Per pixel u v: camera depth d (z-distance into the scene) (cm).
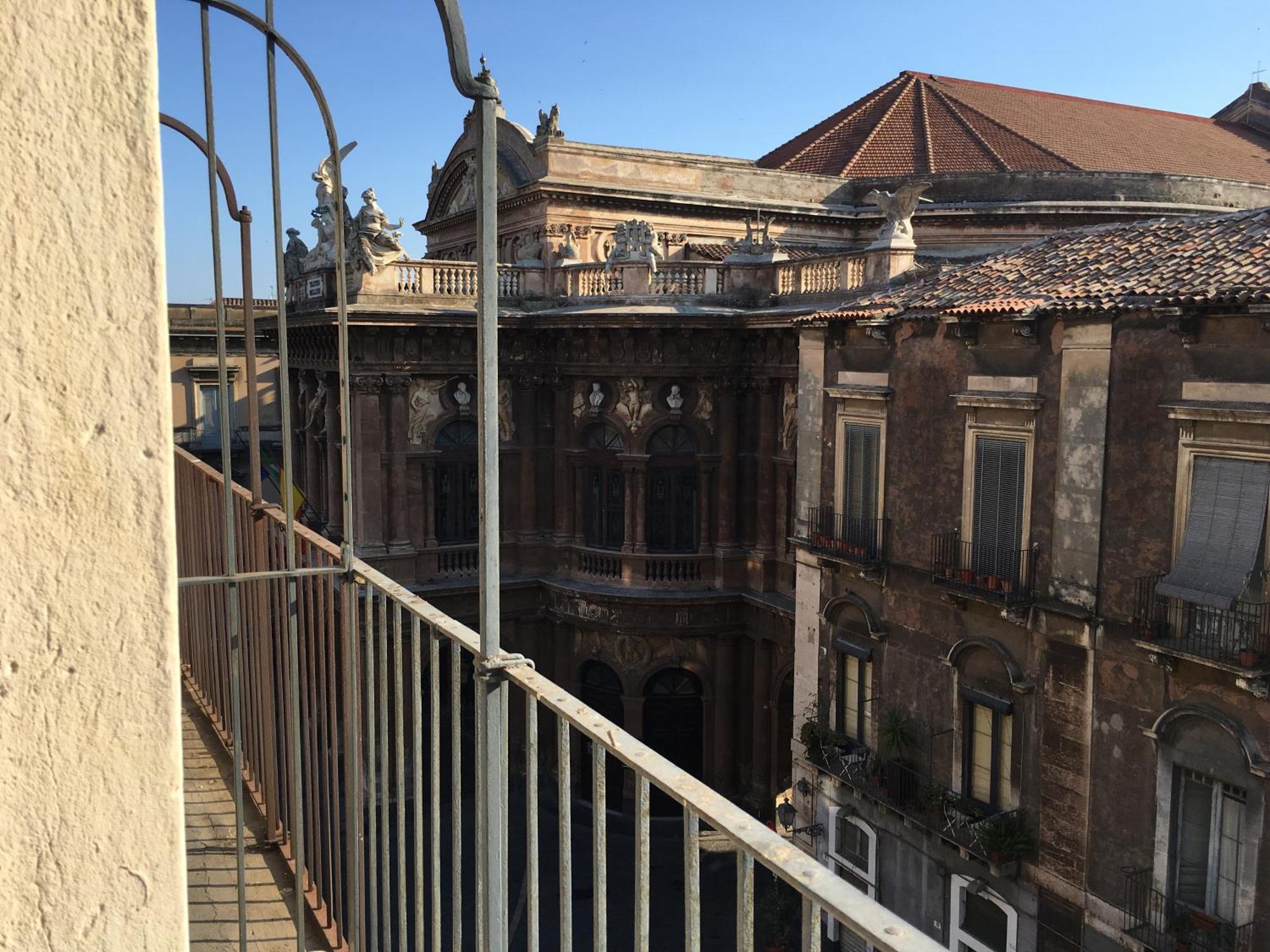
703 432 3575
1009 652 2231
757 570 3550
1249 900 1780
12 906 266
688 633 3588
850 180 4425
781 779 3550
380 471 3497
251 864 720
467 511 3691
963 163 4550
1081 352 2039
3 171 247
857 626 2689
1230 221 2180
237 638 530
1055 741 2136
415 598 522
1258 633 1733
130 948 279
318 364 3816
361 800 585
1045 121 5153
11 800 263
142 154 260
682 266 3612
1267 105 6281
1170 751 1905
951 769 2391
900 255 3055
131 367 264
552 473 3753
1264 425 1734
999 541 2253
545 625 3812
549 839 3244
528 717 427
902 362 2505
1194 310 1798
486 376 439
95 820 271
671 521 3625
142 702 273
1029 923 2194
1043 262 2414
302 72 492
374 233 3428
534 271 3722
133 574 269
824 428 2791
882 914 255
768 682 3559
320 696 669
